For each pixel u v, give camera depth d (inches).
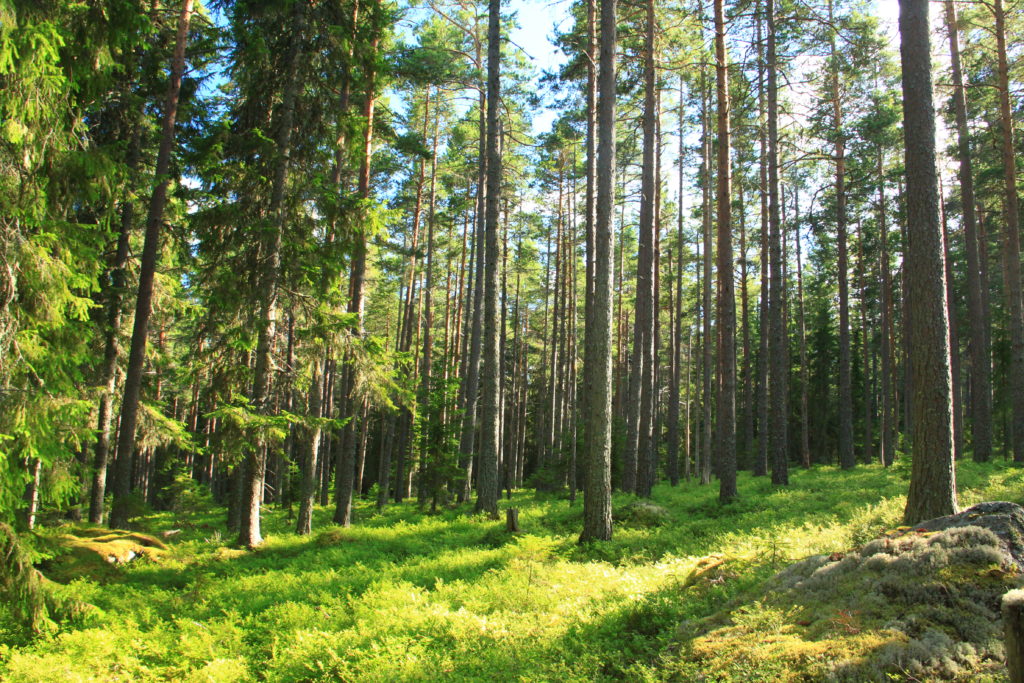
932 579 200.1
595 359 491.8
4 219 261.7
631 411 846.5
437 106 1120.8
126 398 587.2
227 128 541.6
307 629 297.4
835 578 225.3
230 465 532.1
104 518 760.3
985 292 1102.4
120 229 657.6
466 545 522.9
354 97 679.1
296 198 553.3
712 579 292.5
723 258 710.5
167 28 641.0
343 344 544.7
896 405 1300.4
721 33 703.7
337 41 569.3
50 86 253.3
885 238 1175.6
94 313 624.4
